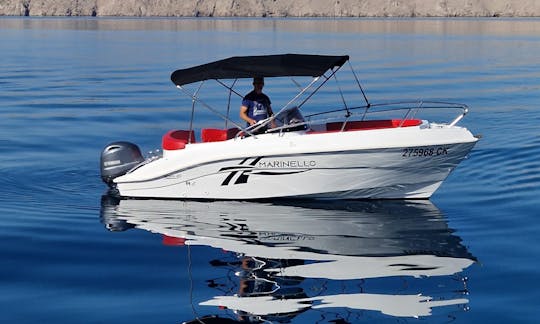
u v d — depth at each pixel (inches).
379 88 1063.0
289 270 336.5
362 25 4001.0
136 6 6909.5
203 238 386.3
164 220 422.0
